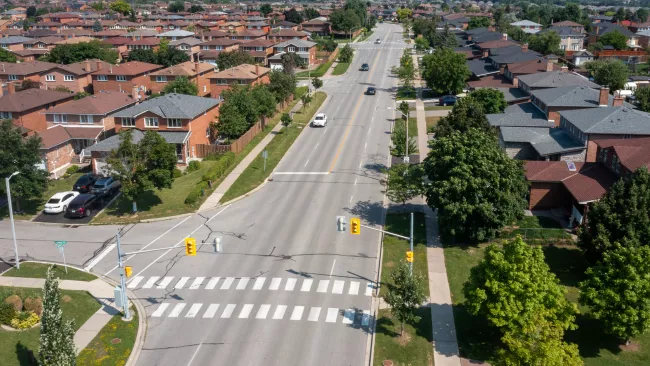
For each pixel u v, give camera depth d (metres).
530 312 33.72
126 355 35.97
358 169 73.00
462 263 47.81
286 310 40.97
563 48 167.62
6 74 118.12
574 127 66.12
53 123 83.19
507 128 72.12
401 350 36.28
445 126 65.06
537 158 68.06
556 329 33.53
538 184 57.34
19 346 37.31
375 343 37.03
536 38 157.38
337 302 42.00
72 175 73.31
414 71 127.25
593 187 52.69
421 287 37.25
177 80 101.00
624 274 35.44
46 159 72.50
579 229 45.62
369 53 172.00
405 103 97.19
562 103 73.62
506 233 52.25
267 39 177.12
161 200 63.12
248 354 36.00
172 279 45.75
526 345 31.91
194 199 61.66
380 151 80.69
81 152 78.00
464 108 65.75
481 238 49.62
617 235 43.25
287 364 35.03
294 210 59.97
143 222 57.97
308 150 81.50
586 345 37.09
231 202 62.59
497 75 109.75
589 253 45.25
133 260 49.34
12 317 39.88
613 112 63.56
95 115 82.12
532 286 33.88
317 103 111.12
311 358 35.56
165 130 76.31
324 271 46.69
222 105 83.69
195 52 155.38
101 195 63.03
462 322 39.34
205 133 81.56
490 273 34.91
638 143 54.84
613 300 35.03
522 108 82.62
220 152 77.94
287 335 38.00
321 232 54.38
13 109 85.12
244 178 69.56
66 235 55.16
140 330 38.88
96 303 42.38
